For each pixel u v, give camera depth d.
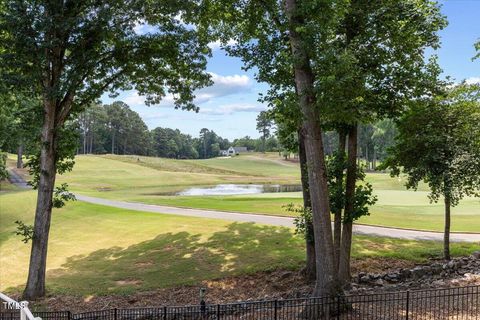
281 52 13.12
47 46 14.37
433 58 14.52
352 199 14.30
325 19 10.08
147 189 63.56
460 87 16.48
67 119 18.34
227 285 16.66
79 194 47.31
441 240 21.02
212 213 30.36
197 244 22.02
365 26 13.41
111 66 17.52
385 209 31.48
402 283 14.77
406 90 14.35
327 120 13.27
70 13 15.06
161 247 22.23
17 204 38.34
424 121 16.47
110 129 150.25
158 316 13.45
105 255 21.98
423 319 9.86
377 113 15.12
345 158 14.63
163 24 17.20
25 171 75.12
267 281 16.66
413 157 16.81
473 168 15.25
